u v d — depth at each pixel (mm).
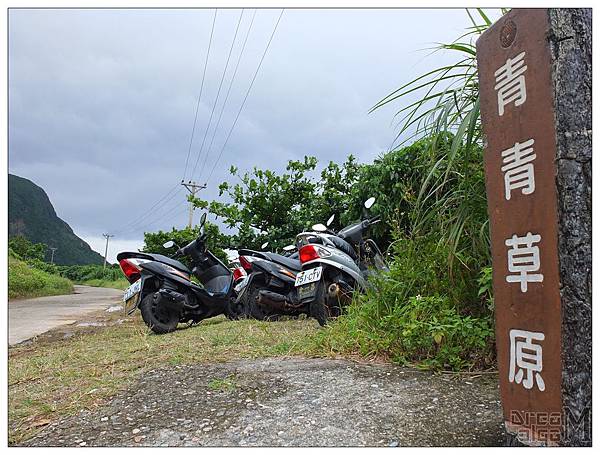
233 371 3084
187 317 6012
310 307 4969
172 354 3725
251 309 6004
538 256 1701
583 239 1604
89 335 5898
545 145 1680
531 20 1759
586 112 1649
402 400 2463
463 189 3164
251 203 11789
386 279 3885
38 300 16734
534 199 1721
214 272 6375
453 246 3107
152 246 16375
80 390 2881
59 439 2145
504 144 1868
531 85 1747
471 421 2189
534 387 1712
